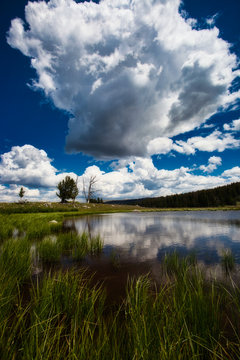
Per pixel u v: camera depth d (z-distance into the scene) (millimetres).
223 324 2838
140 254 7207
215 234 11695
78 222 20875
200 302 2553
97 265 5941
